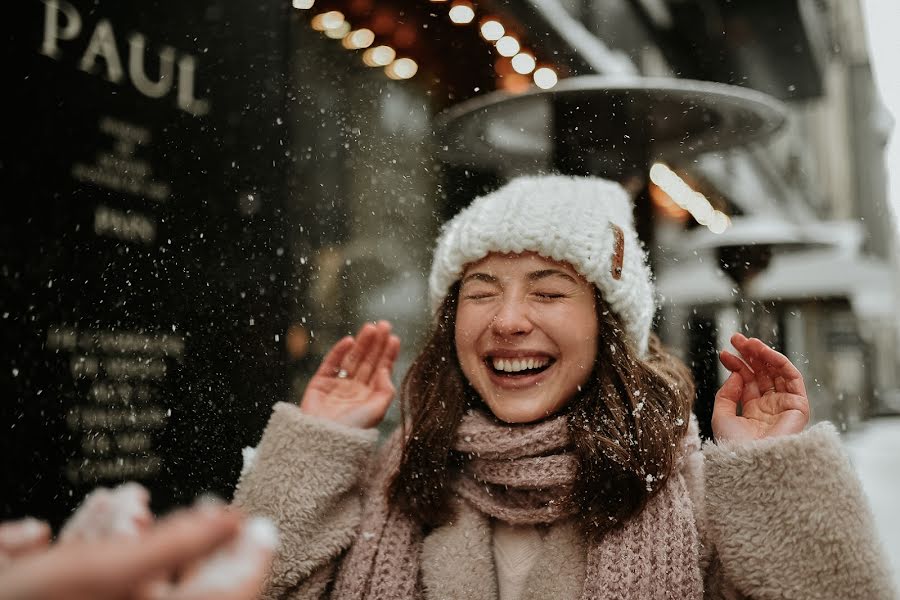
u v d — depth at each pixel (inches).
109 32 86.8
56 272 79.2
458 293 57.2
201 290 97.7
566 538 49.1
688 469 52.1
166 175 93.4
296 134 129.0
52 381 77.9
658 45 283.1
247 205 107.2
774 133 126.0
